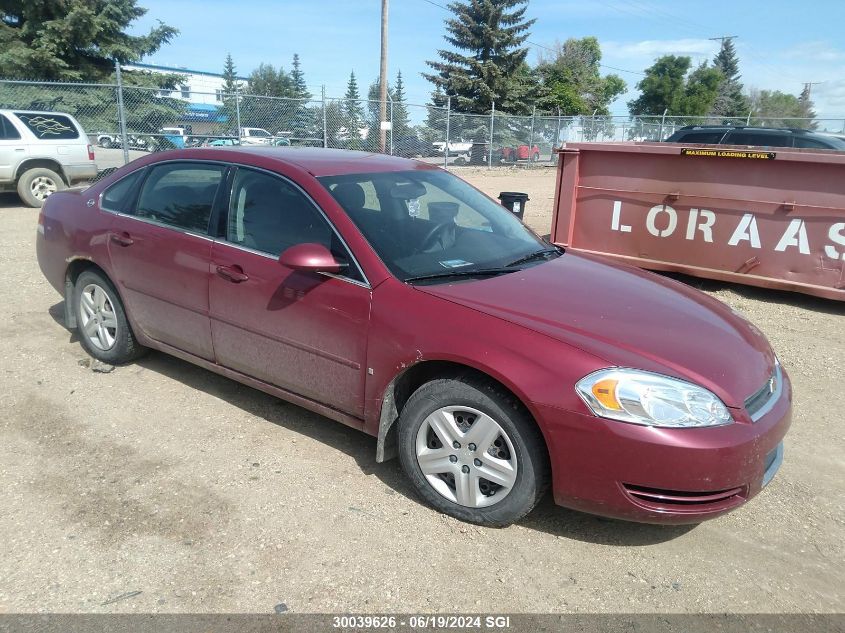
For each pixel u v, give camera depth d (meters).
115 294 4.48
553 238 8.02
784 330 6.14
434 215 3.83
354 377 3.28
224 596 2.59
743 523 3.21
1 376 4.48
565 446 2.72
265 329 3.59
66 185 13.31
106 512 3.07
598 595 2.68
